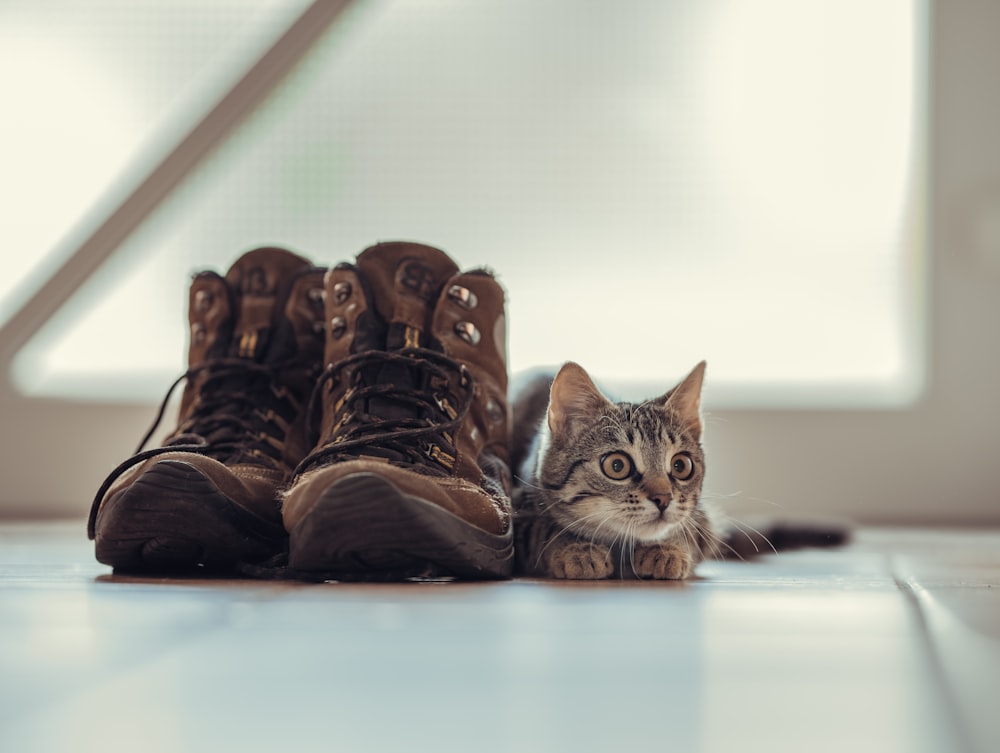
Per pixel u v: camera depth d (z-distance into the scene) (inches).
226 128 111.8
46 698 25.9
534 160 115.0
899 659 31.6
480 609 41.7
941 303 110.0
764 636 35.7
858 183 112.8
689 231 114.1
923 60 110.9
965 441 109.8
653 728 23.7
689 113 113.7
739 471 111.0
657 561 57.9
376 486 46.2
